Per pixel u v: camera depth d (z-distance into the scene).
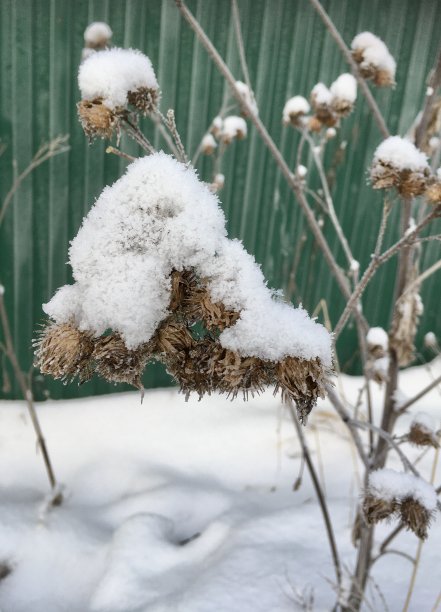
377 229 3.59
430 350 3.99
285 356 0.82
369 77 1.95
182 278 0.86
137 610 2.08
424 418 1.62
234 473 2.98
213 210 0.87
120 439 3.16
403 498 1.27
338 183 3.43
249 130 3.18
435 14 3.20
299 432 1.93
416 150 1.37
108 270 0.84
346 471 2.95
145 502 2.71
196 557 2.37
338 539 2.39
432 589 2.15
